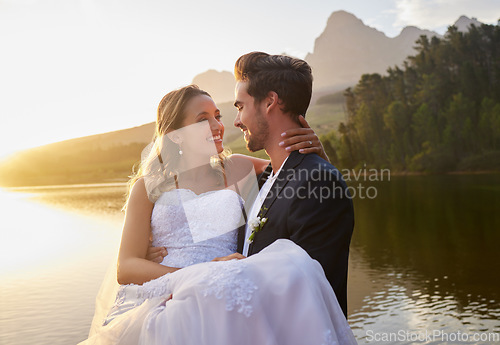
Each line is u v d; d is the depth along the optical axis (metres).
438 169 71.50
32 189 69.81
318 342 1.35
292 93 1.87
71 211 41.28
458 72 86.44
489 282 14.77
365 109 85.06
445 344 9.60
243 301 1.39
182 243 1.93
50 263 19.42
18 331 10.65
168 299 1.59
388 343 9.74
